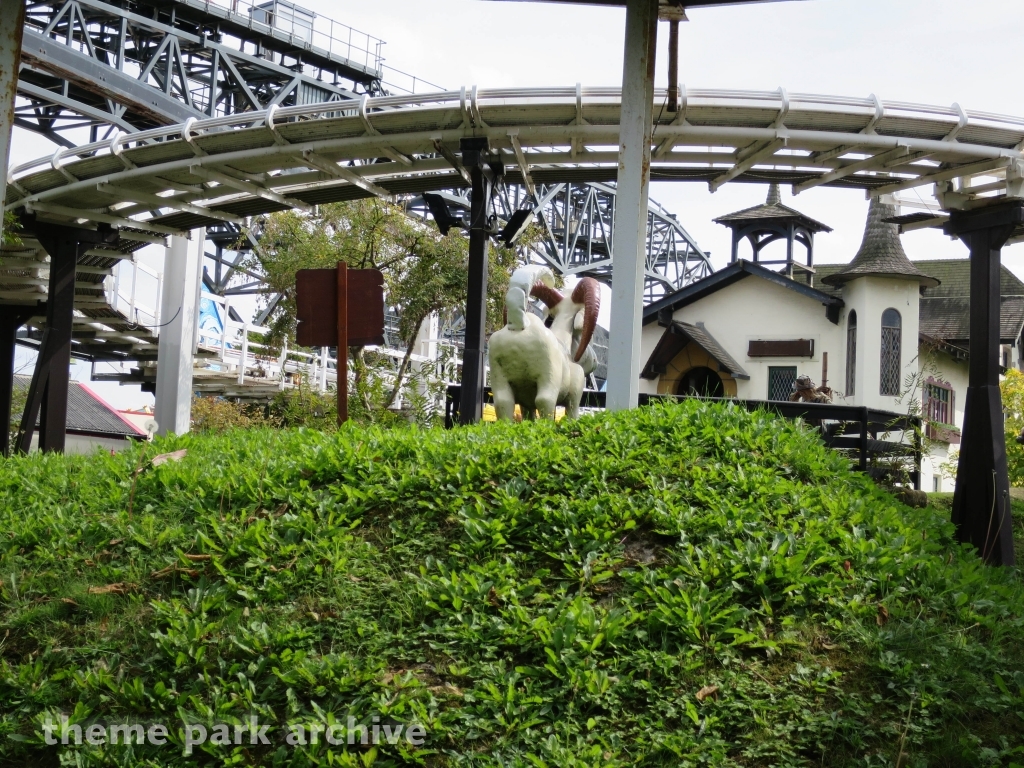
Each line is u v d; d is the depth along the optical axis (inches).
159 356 984.3
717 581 244.5
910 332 1054.4
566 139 611.8
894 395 1039.6
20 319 942.4
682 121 585.6
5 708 224.5
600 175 674.8
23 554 282.4
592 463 296.2
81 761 207.5
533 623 229.0
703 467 301.9
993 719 206.5
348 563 261.1
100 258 872.3
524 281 413.7
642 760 197.9
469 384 585.3
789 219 1160.2
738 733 204.7
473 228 604.7
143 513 296.4
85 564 271.4
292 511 288.8
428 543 270.2
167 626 242.1
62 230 771.4
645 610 236.2
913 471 557.6
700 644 224.2
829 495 294.0
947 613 244.4
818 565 255.3
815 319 1085.8
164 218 798.5
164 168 669.3
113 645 236.8
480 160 605.9
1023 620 246.2
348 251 880.9
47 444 755.4
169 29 1233.4
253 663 226.2
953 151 590.2
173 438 384.5
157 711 217.6
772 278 1085.1
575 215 1790.1
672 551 257.4
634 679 216.7
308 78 1398.9
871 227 1081.4
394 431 355.3
